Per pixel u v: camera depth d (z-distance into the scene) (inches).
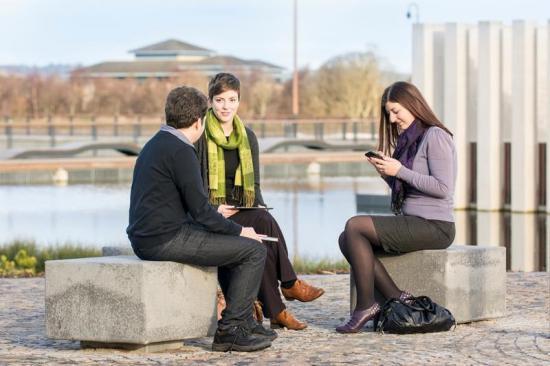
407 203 364.2
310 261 657.6
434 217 361.7
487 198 1181.7
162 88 4079.7
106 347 330.0
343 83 3814.0
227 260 323.3
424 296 358.9
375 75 3853.3
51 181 1665.8
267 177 1771.7
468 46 1219.2
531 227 1003.9
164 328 321.1
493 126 1179.3
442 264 365.4
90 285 323.0
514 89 1150.3
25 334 371.2
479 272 376.8
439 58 1250.6
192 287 327.6
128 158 1775.3
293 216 1077.8
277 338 347.9
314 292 367.2
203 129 351.6
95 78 4252.0
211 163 366.3
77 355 322.0
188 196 316.8
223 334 324.2
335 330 364.8
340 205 1210.6
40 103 4077.3
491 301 382.6
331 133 2819.9
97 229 973.2
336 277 539.8
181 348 331.9
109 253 430.9
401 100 364.8
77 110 4072.3
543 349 326.0
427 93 1248.8
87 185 1583.4
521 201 1152.2
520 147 1149.7
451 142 363.3
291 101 4042.8
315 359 311.6
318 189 1471.5
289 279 363.9
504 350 324.5
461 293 370.6
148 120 3016.7
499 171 1185.4
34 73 4200.3
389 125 374.3
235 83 367.2
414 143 363.9
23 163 1630.2
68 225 1011.3
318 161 1877.5
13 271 634.2
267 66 5856.3
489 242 887.7
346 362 307.0
